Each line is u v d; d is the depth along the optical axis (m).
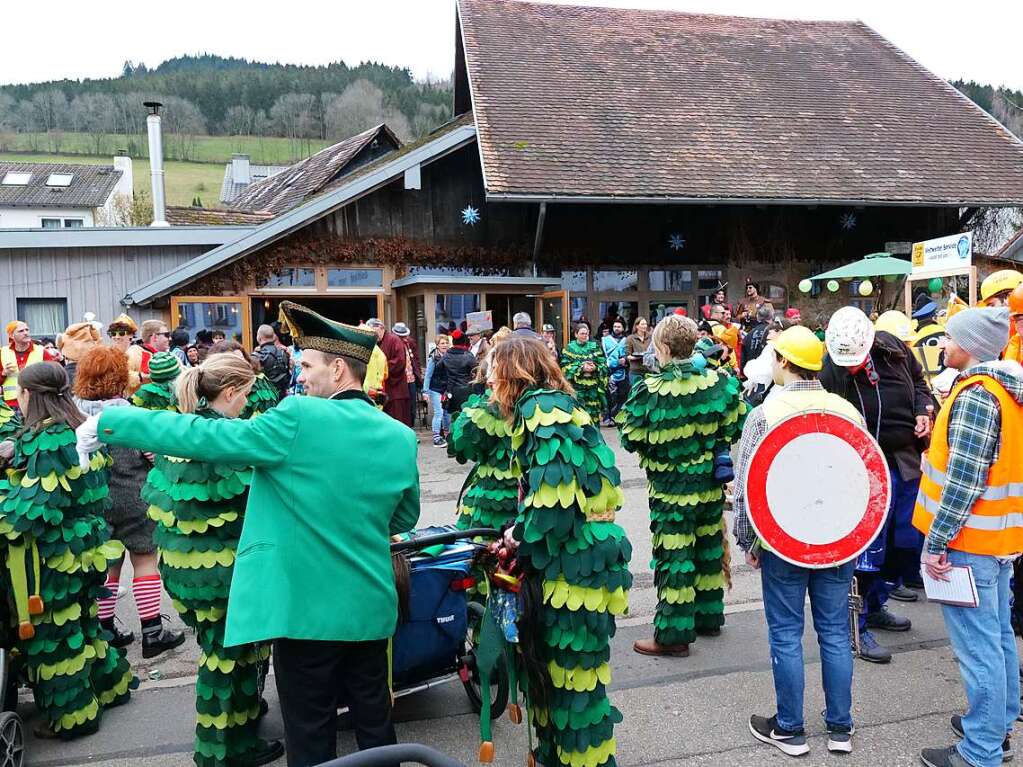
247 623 2.65
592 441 3.14
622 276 16.12
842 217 16.84
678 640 4.67
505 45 18.67
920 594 5.65
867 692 4.22
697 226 16.34
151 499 3.54
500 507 4.17
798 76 19.80
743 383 11.37
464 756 3.68
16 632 3.80
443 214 15.38
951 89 20.12
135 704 4.32
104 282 13.86
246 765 3.61
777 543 3.50
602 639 3.14
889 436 4.54
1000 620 3.50
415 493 2.92
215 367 3.36
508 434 4.13
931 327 6.07
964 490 3.30
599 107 17.05
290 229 14.11
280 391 10.34
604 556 3.11
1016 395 3.31
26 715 4.23
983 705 3.38
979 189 16.56
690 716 4.01
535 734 3.66
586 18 20.67
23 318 13.58
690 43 20.52
